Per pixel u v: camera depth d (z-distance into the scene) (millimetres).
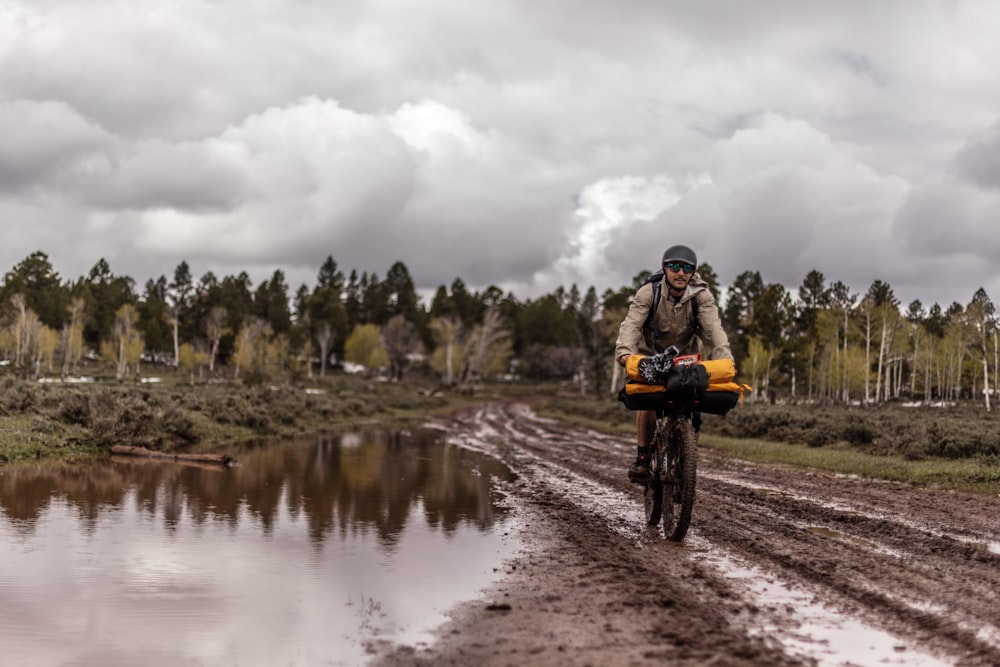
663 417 7023
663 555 6121
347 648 4039
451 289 183000
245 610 4746
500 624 4355
